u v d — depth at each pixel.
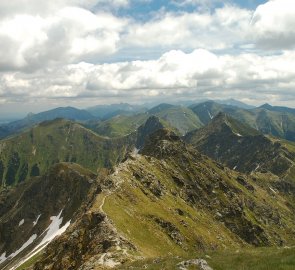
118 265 56.00
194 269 34.31
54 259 84.25
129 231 88.56
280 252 37.97
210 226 157.75
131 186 133.62
